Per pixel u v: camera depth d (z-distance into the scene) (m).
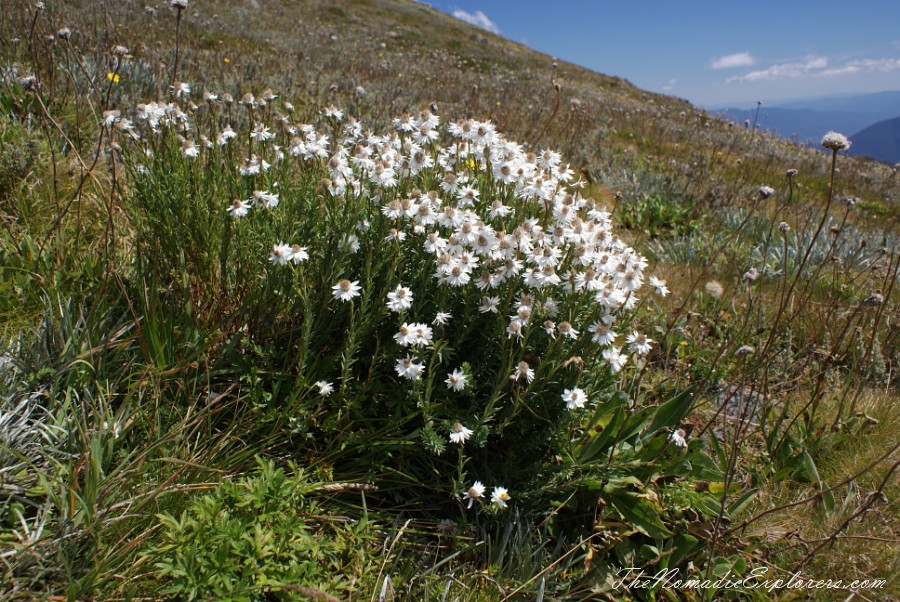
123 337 2.27
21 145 3.20
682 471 2.32
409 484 2.23
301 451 2.24
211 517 1.70
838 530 2.08
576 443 2.40
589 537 2.17
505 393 2.17
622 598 2.08
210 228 2.33
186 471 1.86
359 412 2.20
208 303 2.42
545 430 2.24
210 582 1.56
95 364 2.14
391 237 2.18
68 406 1.96
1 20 4.68
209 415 2.02
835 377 3.24
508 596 1.88
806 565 2.18
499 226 2.51
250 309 2.29
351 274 2.38
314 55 10.42
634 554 2.18
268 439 2.08
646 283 4.19
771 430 2.86
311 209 2.31
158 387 2.03
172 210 2.37
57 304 2.37
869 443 2.79
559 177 2.55
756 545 2.24
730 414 3.12
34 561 1.53
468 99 8.59
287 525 1.77
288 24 14.69
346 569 1.89
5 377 2.00
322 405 2.28
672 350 3.55
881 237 6.69
